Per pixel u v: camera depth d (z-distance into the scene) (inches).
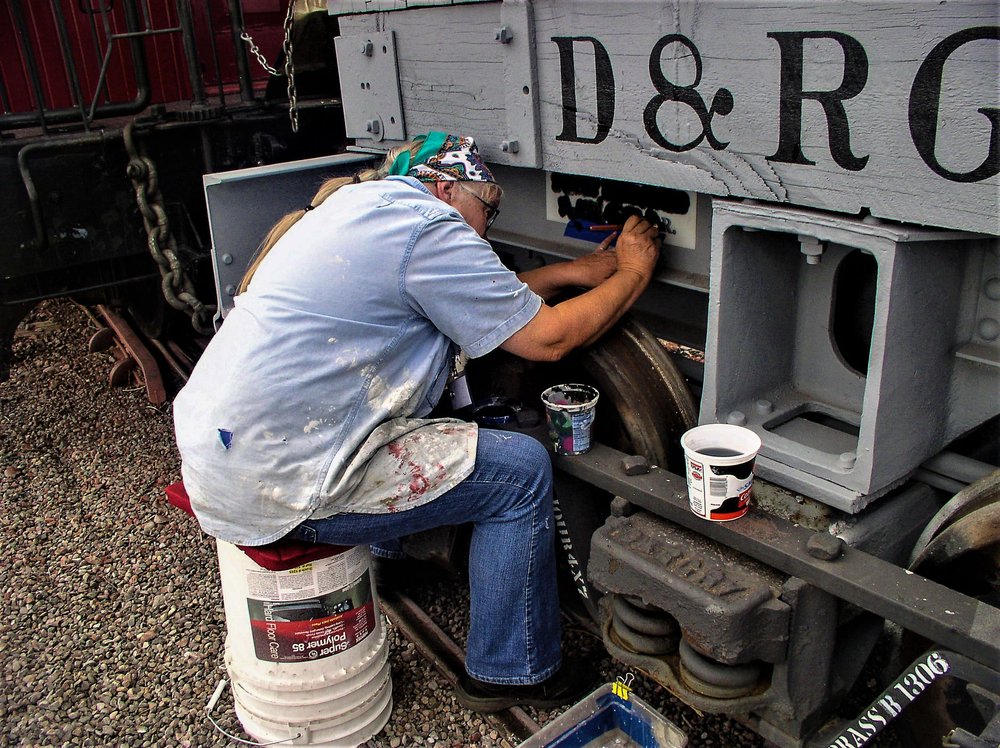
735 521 74.7
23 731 94.6
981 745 60.4
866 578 66.2
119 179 151.4
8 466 151.3
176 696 98.8
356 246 77.2
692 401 96.4
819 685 73.5
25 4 175.9
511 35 88.0
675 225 97.8
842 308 88.2
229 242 116.9
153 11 187.6
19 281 151.4
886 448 74.8
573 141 86.6
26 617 113.2
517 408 98.6
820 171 67.9
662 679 77.8
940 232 67.1
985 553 69.7
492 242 125.0
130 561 124.5
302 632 85.7
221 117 155.3
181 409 81.4
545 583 87.4
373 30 108.1
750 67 69.4
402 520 83.0
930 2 58.0
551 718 91.4
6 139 145.5
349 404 78.7
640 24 76.2
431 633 104.1
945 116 59.7
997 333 75.4
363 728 90.2
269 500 78.5
